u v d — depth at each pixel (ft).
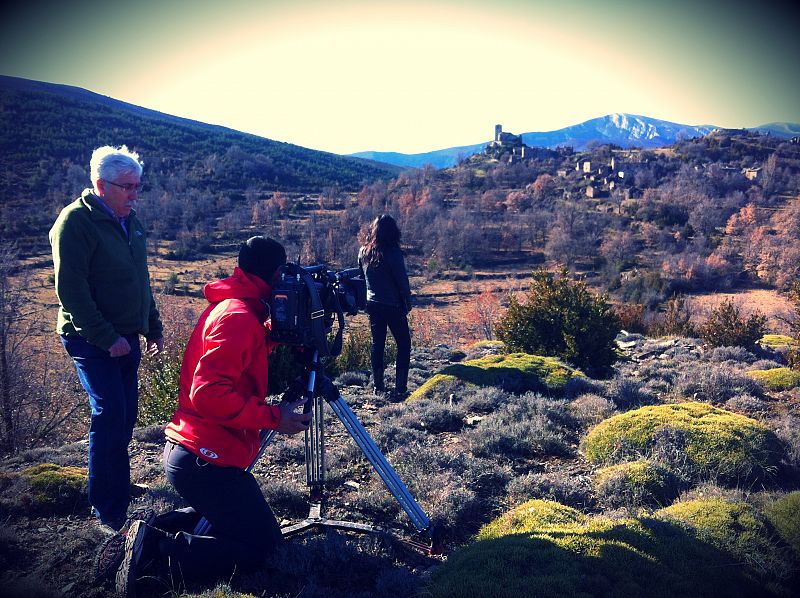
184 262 401.29
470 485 15.23
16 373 58.13
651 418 17.92
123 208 12.37
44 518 13.24
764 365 29.76
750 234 413.59
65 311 12.11
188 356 10.69
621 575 10.27
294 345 11.66
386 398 24.53
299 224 531.50
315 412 13.80
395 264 23.22
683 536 11.73
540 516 12.98
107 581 10.61
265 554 11.02
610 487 14.89
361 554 11.77
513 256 458.50
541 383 25.03
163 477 15.83
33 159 612.29
